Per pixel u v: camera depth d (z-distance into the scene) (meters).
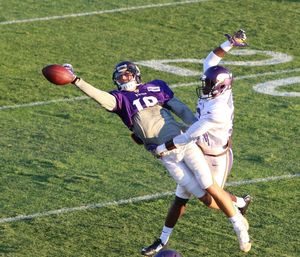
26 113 44.16
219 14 61.94
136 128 28.80
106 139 40.69
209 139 29.08
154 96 29.05
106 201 33.94
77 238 30.95
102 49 54.88
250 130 42.03
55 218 32.47
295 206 33.69
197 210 33.19
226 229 31.73
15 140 40.47
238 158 38.53
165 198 34.25
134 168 37.22
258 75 50.38
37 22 60.25
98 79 49.56
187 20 60.75
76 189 34.97
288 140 40.81
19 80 49.03
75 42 56.25
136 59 53.09
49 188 35.09
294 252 30.09
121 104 28.70
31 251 29.95
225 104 28.55
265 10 62.88
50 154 38.75
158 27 59.41
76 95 46.81
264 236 31.23
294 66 52.06
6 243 30.50
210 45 55.81
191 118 29.44
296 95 47.06
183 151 28.47
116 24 60.03
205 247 30.38
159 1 64.94
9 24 59.69
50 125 42.53
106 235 31.17
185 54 54.09
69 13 62.28
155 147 28.56
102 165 37.53
